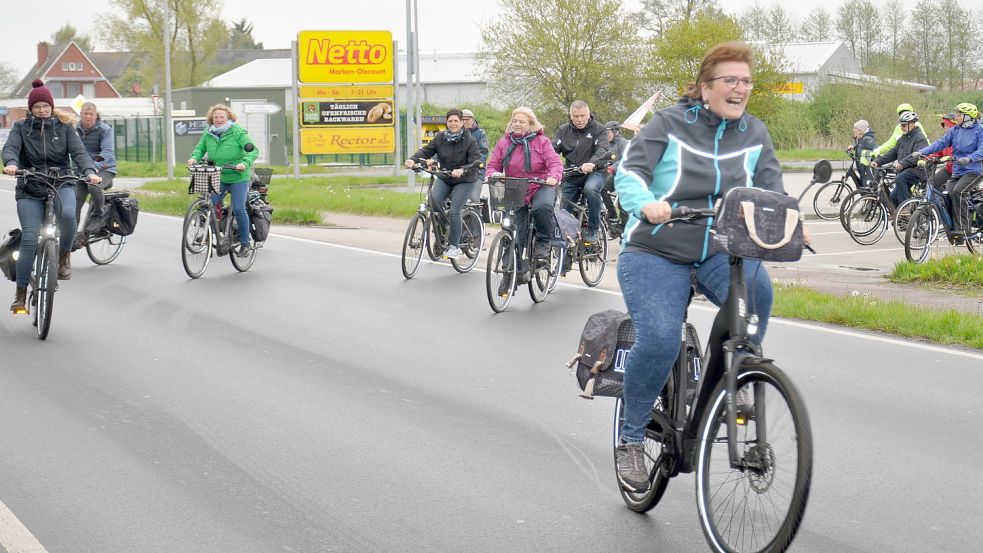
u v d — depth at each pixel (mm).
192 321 9586
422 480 5293
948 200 14297
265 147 54906
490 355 8266
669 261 4352
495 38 54156
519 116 10516
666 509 4918
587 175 12102
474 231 13133
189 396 6910
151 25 74125
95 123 13188
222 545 4430
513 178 10281
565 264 11812
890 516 4832
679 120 4359
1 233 17641
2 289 11266
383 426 6250
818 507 4941
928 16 87250
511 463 5582
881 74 49469
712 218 4250
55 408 6594
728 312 4133
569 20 52719
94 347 8430
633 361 4367
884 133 47719
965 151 14250
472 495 5082
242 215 12703
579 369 4715
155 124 55656
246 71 87500
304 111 35531
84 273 12656
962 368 7906
